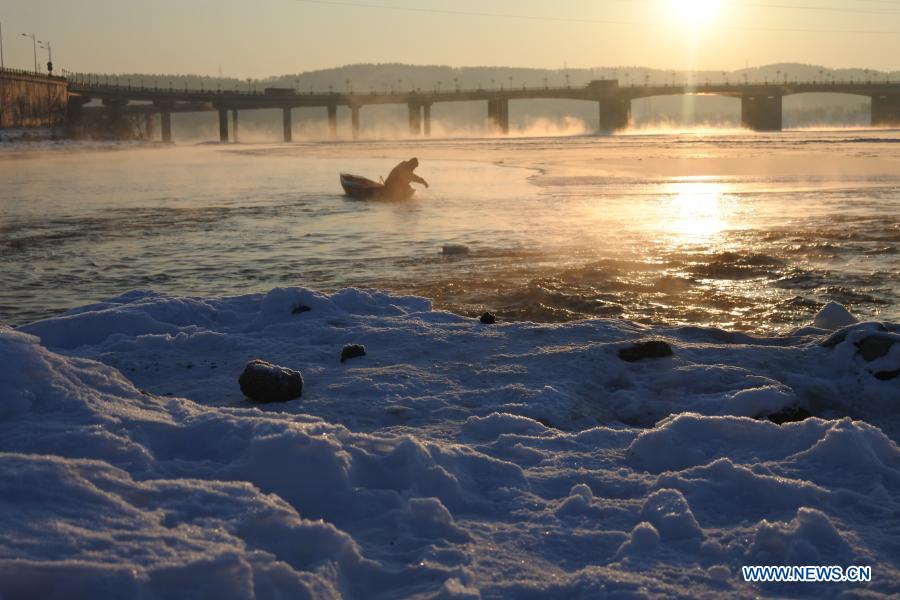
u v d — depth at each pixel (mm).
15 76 129125
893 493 4488
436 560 3631
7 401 4660
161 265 16891
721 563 3713
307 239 20250
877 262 15203
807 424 5199
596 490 4562
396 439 4676
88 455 4184
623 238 19016
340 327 8984
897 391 7246
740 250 16859
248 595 3049
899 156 55438
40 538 3111
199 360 7934
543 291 12703
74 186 40656
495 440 5480
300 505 4062
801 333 9164
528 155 71250
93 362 5527
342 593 3340
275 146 139125
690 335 8852
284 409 6434
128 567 2957
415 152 85812
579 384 7160
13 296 13930
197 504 3674
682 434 5277
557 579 3549
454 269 15477
